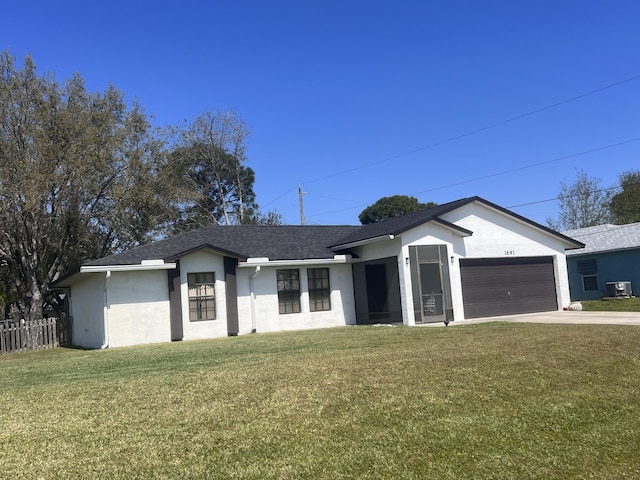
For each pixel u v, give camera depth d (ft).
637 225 95.96
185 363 33.99
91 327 59.82
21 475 15.31
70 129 73.26
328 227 79.71
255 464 15.60
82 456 16.62
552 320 53.11
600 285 90.94
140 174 84.69
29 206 65.87
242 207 152.25
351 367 27.73
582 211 154.51
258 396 22.58
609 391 22.90
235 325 60.49
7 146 68.95
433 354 30.91
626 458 16.39
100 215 82.99
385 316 68.85
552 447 17.06
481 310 66.95
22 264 76.18
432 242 63.98
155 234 95.71
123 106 86.28
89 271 53.62
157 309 57.16
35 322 61.67
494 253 68.69
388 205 192.13
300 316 65.00
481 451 16.60
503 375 25.11
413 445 16.92
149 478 14.84
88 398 24.29
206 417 19.97
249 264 60.85
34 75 74.13
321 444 17.01
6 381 31.71
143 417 20.40
